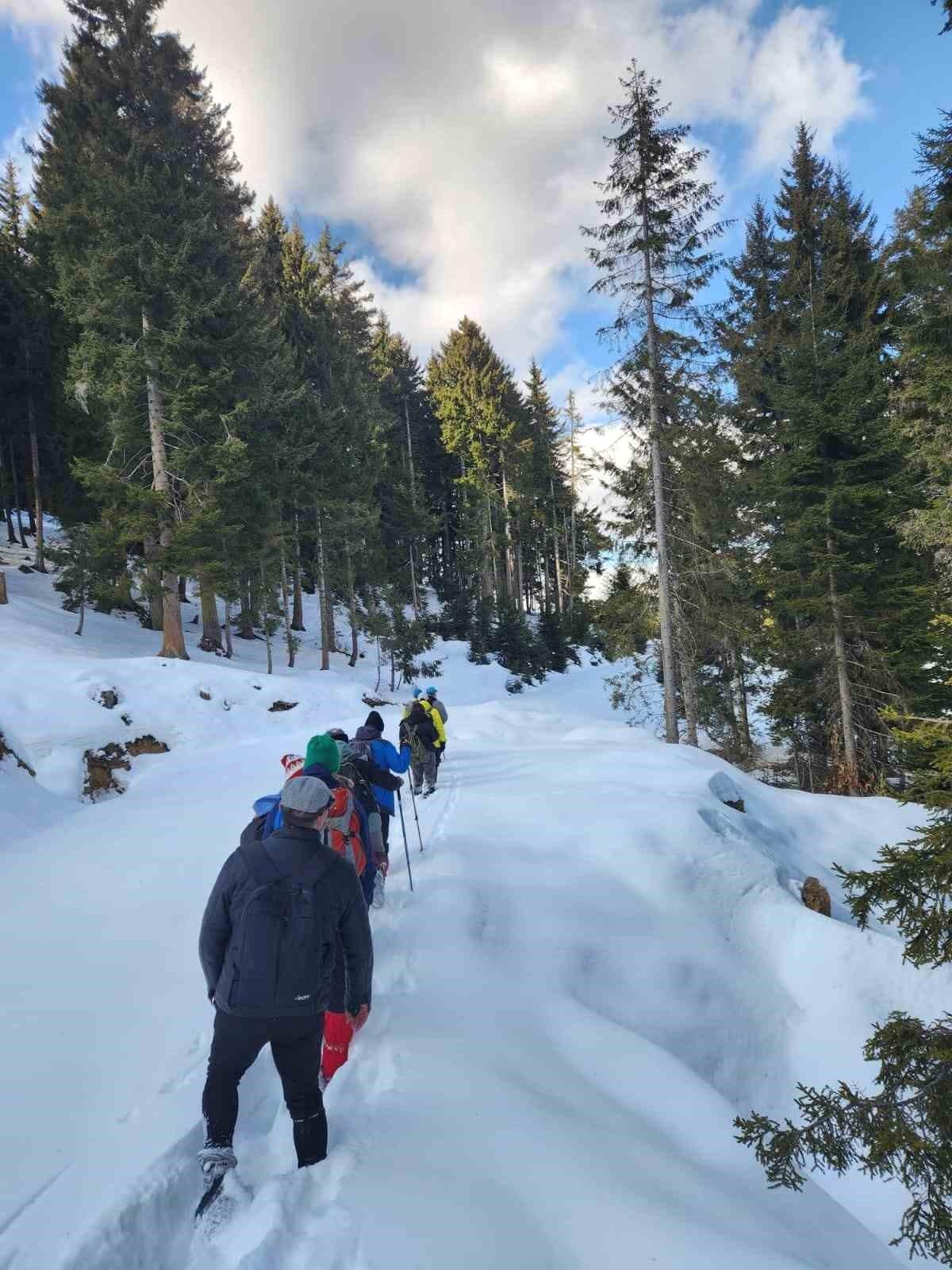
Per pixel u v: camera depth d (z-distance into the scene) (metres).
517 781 10.76
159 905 6.10
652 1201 3.08
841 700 16.44
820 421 16.14
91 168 23.30
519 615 43.31
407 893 6.29
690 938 6.81
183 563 20.81
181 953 5.12
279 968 2.67
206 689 16.33
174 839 8.23
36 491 29.70
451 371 55.78
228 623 27.64
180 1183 2.76
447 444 52.75
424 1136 3.12
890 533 15.91
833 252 22.44
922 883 4.46
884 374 18.25
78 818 10.09
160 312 21.14
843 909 8.94
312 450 29.44
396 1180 2.77
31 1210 2.58
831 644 16.88
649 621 19.28
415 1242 2.43
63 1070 3.62
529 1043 4.53
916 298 13.12
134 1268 2.40
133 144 22.78
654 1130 4.14
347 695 19.16
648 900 7.12
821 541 16.30
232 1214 2.62
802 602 16.06
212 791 11.39
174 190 22.94
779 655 17.92
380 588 37.41
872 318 20.38
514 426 51.31
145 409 21.70
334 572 33.59
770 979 6.82
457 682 36.31
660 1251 2.69
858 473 16.38
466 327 55.69
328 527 31.88
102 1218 2.47
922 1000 6.37
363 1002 3.13
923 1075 3.99
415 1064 3.70
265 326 28.80
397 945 5.30
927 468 15.17
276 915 2.72
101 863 7.44
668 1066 4.91
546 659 43.59
